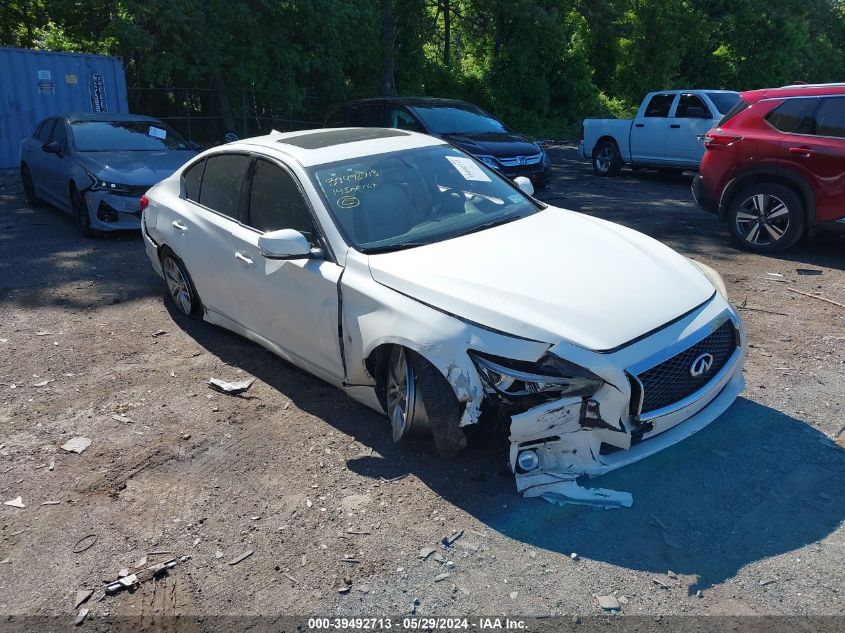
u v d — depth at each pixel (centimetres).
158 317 619
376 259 397
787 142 738
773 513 325
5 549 323
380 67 2352
